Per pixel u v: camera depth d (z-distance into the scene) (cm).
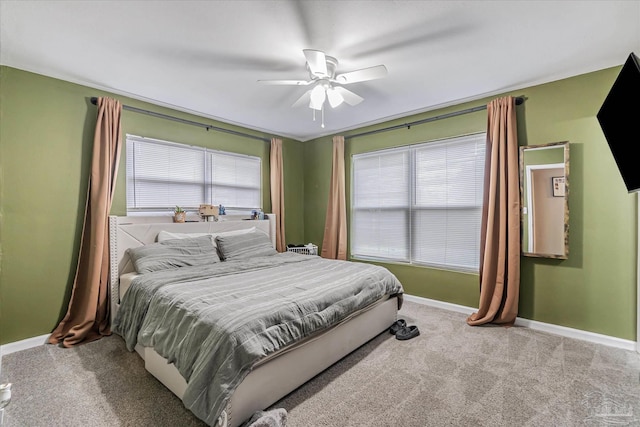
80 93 275
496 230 296
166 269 269
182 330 172
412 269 376
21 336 244
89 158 280
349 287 230
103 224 271
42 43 212
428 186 362
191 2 170
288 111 362
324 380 199
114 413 165
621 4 172
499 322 290
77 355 232
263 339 158
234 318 161
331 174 458
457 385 192
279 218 454
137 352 234
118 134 288
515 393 183
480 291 307
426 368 213
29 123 249
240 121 403
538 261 281
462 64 246
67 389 187
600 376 200
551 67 251
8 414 164
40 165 254
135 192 314
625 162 184
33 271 251
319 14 182
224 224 368
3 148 238
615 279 246
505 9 178
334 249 442
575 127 262
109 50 222
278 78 271
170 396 180
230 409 145
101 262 269
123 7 174
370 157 419
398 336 260
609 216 248
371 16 184
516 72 260
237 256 329
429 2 172
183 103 333
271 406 170
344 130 448
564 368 211
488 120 300
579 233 261
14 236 242
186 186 357
